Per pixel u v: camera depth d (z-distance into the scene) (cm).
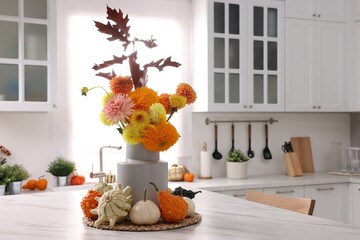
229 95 381
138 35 387
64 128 361
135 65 163
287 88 404
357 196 391
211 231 146
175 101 159
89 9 370
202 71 382
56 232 146
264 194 229
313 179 391
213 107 374
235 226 154
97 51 371
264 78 394
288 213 179
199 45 388
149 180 158
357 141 470
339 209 397
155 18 392
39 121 354
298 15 409
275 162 438
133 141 153
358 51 421
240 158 400
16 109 313
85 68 368
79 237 139
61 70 360
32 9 321
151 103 154
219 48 379
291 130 448
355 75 425
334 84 426
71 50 363
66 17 362
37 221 164
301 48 411
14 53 315
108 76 164
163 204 152
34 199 217
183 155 399
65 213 180
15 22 315
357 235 141
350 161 432
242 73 385
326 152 465
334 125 471
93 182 363
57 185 341
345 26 430
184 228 151
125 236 140
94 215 157
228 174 400
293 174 412
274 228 151
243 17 387
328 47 423
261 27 395
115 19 161
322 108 420
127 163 160
